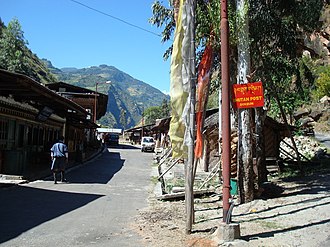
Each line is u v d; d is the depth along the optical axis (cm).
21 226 711
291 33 1314
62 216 811
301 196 989
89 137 4622
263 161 1300
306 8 1230
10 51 7919
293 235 630
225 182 623
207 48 859
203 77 788
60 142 1396
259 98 712
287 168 1802
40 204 937
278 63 1371
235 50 1102
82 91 4862
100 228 714
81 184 1363
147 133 6912
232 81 1181
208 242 605
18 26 8069
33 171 1653
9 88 1372
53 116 2448
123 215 841
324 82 3981
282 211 823
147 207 953
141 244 609
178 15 713
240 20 957
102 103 5059
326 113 3891
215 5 934
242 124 959
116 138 5553
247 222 731
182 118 695
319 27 1430
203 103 762
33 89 1370
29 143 2017
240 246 577
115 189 1282
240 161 959
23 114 1845
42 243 606
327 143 2853
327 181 1258
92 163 2408
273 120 1883
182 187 1230
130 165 2408
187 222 669
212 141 1789
